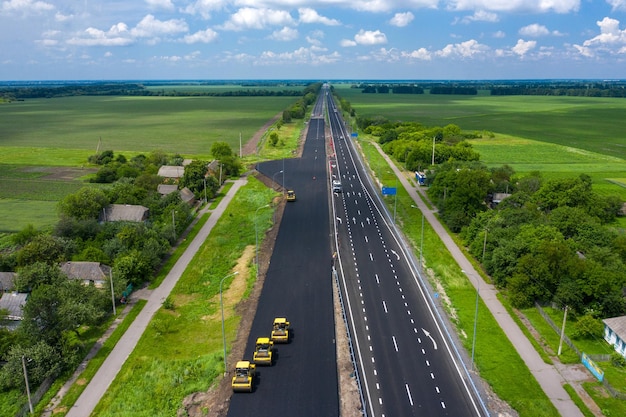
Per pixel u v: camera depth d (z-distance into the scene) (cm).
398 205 15962
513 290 9275
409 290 9962
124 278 9788
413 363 7506
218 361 7506
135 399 6669
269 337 8175
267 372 7281
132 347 7975
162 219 13438
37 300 7525
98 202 13500
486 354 7750
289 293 9806
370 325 8612
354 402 6606
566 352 7775
